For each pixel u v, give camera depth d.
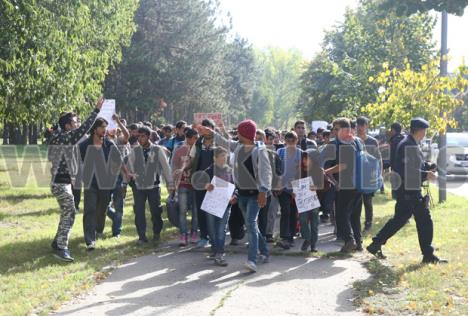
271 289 6.59
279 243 9.02
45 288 6.46
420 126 7.55
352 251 8.50
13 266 7.50
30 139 42.50
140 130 9.18
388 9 8.54
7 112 14.57
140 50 39.75
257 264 7.88
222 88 55.97
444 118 13.19
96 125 8.60
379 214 12.61
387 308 5.74
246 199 7.50
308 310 5.79
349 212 8.53
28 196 14.96
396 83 13.19
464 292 6.11
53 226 10.60
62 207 7.98
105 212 9.51
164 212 12.70
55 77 13.99
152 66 40.06
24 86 13.43
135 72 39.75
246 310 5.80
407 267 7.34
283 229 9.00
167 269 7.61
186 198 9.20
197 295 6.34
